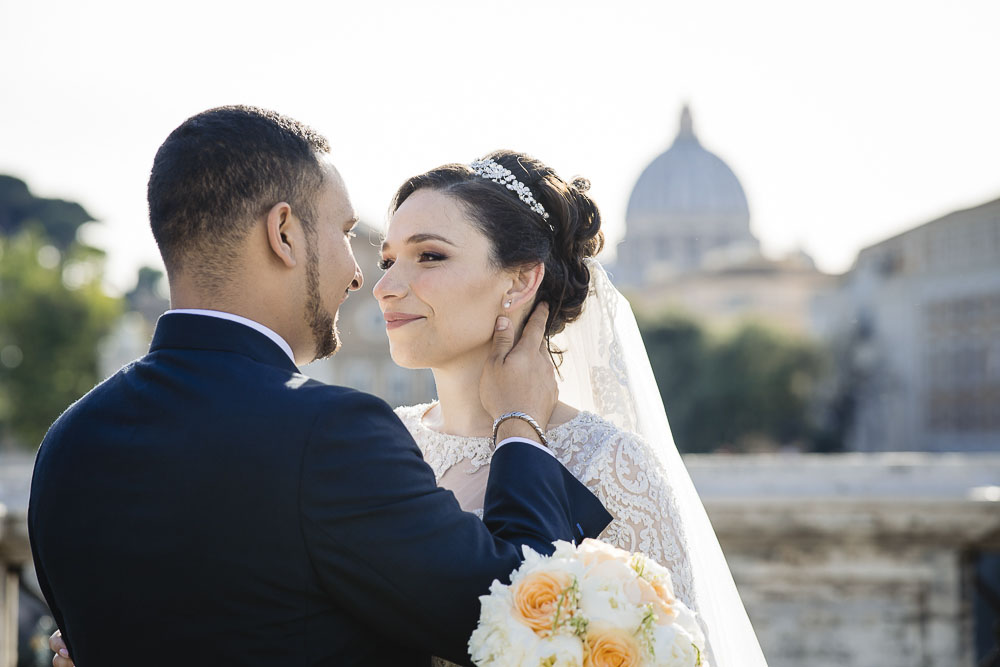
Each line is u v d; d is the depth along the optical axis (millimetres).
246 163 1643
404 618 1565
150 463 1580
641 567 1675
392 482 1573
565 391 2373
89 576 1596
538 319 2129
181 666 1542
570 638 1556
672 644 1581
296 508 1533
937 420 44781
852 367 46594
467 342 2115
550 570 1591
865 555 7188
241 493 1537
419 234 2098
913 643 7160
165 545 1548
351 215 1793
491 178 2156
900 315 46812
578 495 1867
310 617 1550
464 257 2096
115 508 1585
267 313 1697
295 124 1732
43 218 65750
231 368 1629
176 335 1680
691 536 2295
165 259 1700
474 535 1625
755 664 2285
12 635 5895
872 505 7055
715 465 8680
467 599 1574
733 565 7293
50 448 1712
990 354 42562
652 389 2336
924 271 45969
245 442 1555
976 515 6996
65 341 35781
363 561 1543
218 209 1641
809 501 7062
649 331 41500
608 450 1997
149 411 1629
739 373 39969
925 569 7160
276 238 1658
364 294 38125
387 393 38062
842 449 44969
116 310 37906
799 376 41281
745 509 7137
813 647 7223
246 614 1531
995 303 42406
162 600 1548
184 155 1649
